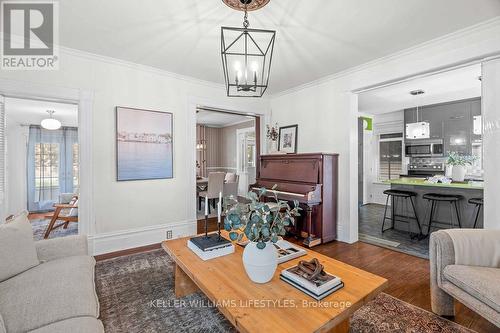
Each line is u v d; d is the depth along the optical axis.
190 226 3.81
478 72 3.48
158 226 3.53
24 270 1.65
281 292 1.43
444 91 4.45
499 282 1.48
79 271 1.66
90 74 3.02
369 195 6.82
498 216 2.25
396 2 2.02
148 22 2.32
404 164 6.18
